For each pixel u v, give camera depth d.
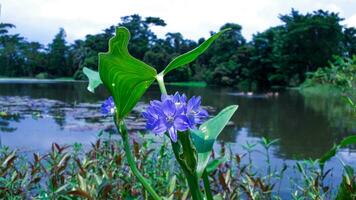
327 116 15.80
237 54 56.56
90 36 67.50
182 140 1.44
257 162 6.21
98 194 2.02
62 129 9.75
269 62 54.03
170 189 2.36
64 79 68.94
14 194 2.64
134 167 1.57
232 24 63.12
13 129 9.70
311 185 2.84
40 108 15.45
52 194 2.33
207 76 58.59
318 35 52.38
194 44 69.06
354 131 11.80
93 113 13.72
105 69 1.47
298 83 51.25
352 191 2.01
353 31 57.16
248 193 2.68
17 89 30.69
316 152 8.51
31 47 74.31
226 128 11.73
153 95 26.14
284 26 54.66
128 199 2.32
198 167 1.50
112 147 3.22
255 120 14.09
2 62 73.50
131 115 13.05
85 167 2.84
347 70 8.64
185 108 1.39
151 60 62.44
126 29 1.39
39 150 6.95
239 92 36.12
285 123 13.44
